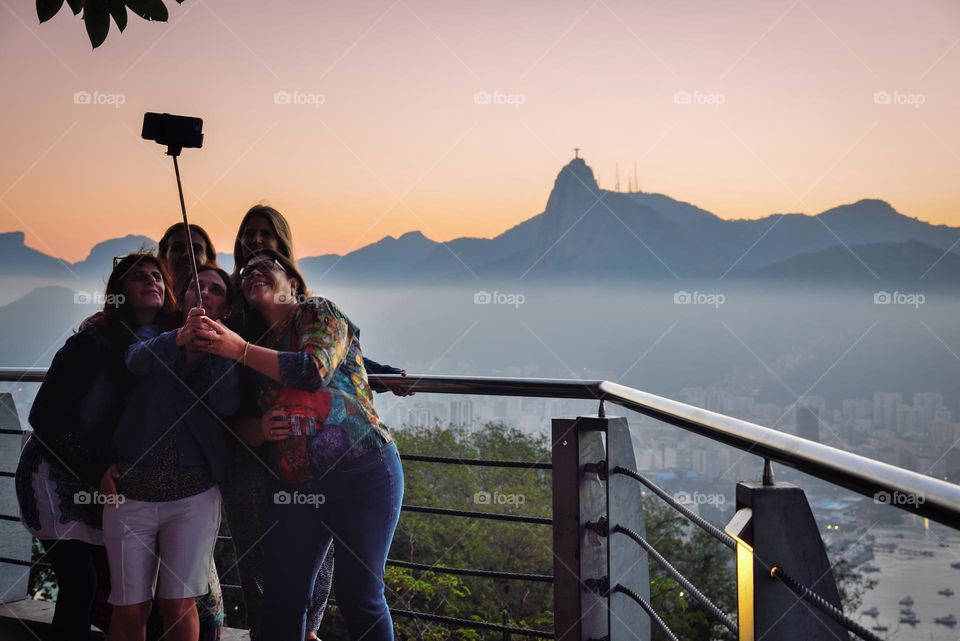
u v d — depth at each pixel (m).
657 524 10.68
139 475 2.28
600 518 2.31
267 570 2.21
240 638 2.88
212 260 3.27
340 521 2.18
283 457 2.17
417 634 7.03
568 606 2.32
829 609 1.02
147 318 2.50
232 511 2.49
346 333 2.22
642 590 2.29
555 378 2.40
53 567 2.54
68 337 2.42
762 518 1.13
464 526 10.02
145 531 2.32
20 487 2.50
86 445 2.40
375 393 2.84
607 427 2.27
